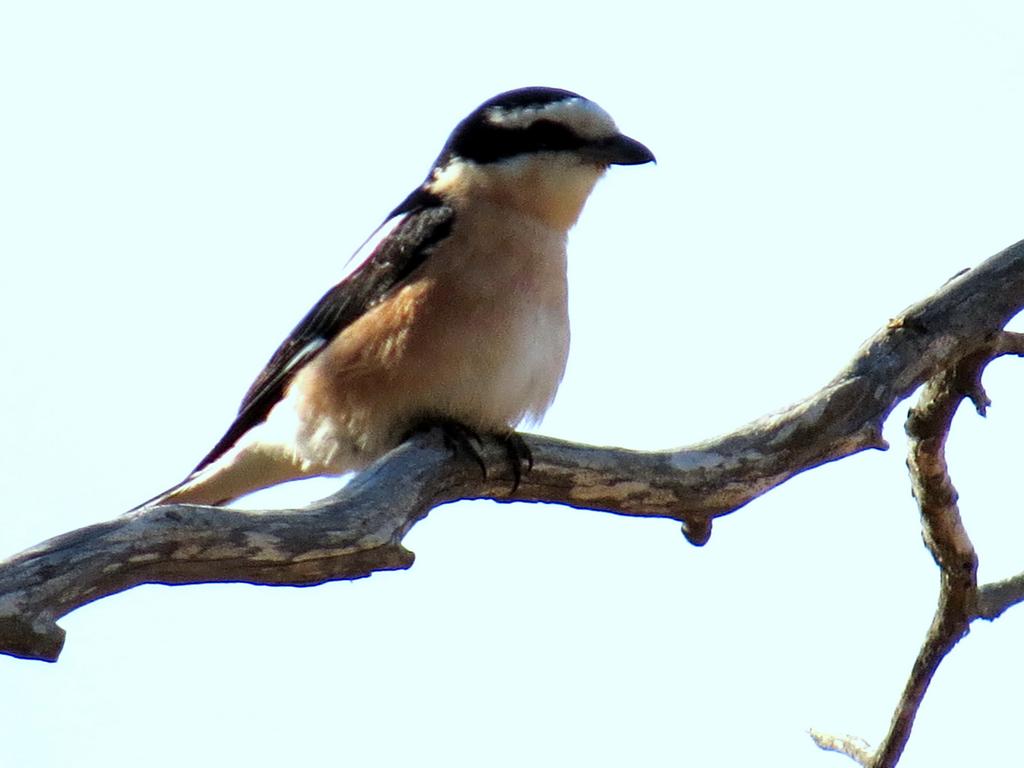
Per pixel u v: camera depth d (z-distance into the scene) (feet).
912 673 40.34
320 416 41.86
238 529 30.25
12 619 26.94
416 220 41.68
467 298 40.24
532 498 39.88
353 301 41.70
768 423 40.57
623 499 39.86
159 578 29.35
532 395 40.81
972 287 41.52
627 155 42.88
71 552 27.94
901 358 41.06
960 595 39.78
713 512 40.60
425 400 40.16
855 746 41.06
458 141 43.50
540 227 42.01
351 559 32.12
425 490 37.32
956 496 39.81
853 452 41.24
